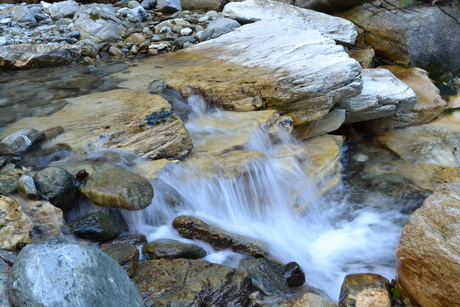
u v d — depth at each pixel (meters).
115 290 2.84
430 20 8.77
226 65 6.87
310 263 4.69
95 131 4.97
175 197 4.66
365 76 7.56
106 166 4.46
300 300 3.54
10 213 3.62
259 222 5.03
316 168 5.73
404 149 7.19
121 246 3.79
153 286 3.49
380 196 6.09
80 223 3.95
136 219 4.30
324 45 7.16
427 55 8.97
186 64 7.08
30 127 5.06
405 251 3.58
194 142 5.32
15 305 2.65
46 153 4.62
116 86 6.30
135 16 8.88
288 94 6.05
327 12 9.68
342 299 3.78
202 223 4.38
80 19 8.44
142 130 5.03
